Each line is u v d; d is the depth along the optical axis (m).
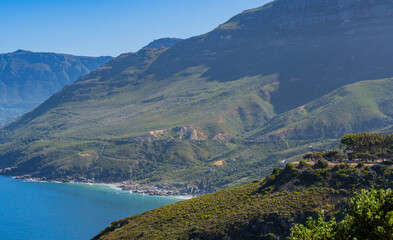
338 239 34.19
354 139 122.25
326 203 94.12
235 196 113.75
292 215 93.06
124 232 108.38
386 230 31.75
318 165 111.19
